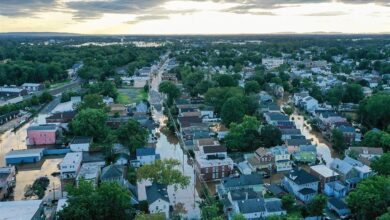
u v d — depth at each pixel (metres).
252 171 135.75
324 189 122.50
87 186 102.19
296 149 152.75
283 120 187.88
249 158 145.25
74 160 136.75
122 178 125.06
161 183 118.56
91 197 96.25
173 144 175.00
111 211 95.38
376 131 160.00
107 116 190.62
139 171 121.56
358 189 105.44
